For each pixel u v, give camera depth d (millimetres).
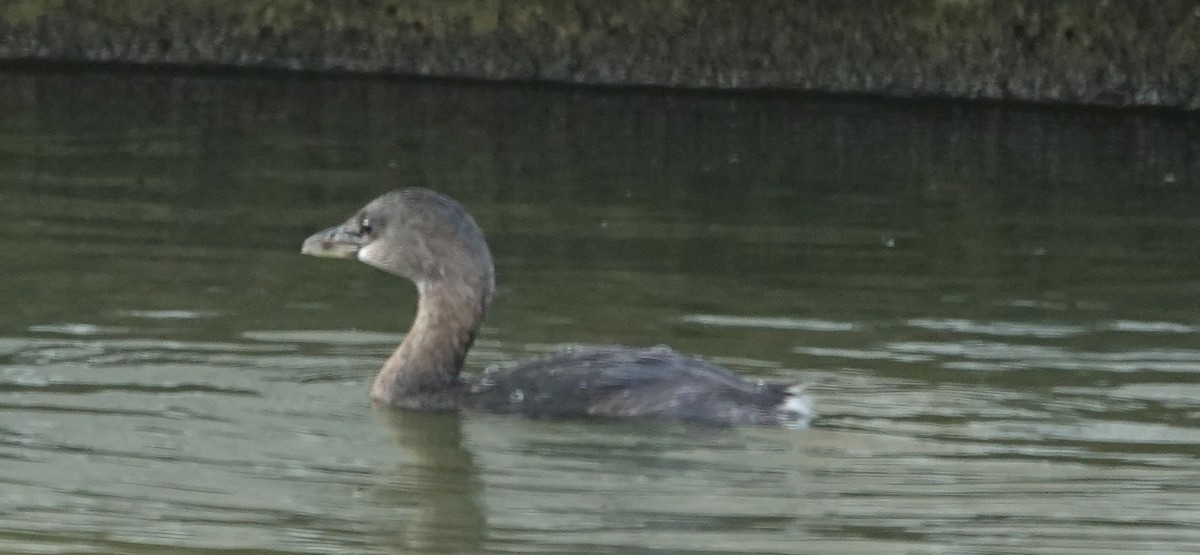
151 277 14992
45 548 9953
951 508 10680
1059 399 12477
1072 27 22125
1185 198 18500
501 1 22688
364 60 23062
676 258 15945
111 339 13414
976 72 22375
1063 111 22188
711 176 19031
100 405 12148
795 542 10180
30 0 23016
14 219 16609
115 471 11109
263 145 19766
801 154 20078
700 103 22234
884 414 12156
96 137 19891
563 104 21984
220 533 10227
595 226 17000
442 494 10812
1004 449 11570
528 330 13898
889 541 10211
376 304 14586
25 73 22656
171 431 11773
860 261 16031
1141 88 22188
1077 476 11148
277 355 13289
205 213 17062
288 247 16062
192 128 20422
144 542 10086
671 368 12344
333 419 12148
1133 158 20188
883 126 21375
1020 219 17594
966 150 20391
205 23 23062
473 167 19094
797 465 11312
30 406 12062
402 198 12797
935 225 17328
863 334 13867
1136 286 15359
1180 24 21969
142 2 23016
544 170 19047
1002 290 15188
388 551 10008
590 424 12102
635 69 22750
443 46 22938
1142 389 12703
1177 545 10164
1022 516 10547
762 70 22625
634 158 19688
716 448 11648
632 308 14484
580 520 10469
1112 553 10055
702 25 22594
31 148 19328
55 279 14836
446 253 12656
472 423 12133
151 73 22906
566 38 22734
